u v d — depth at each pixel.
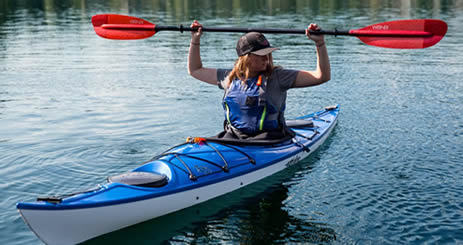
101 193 3.59
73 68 10.36
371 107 7.26
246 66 4.31
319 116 6.59
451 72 9.47
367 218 3.91
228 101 4.56
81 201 3.43
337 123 6.56
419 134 6.02
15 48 13.07
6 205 4.05
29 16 21.66
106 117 6.79
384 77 9.23
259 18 18.42
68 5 27.95
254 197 4.37
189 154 4.33
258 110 4.49
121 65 10.70
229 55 11.30
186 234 3.70
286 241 3.56
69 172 4.80
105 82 9.03
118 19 5.07
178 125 6.44
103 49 13.07
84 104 7.48
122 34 5.13
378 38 4.46
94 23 5.13
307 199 4.31
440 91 8.07
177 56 11.84
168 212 3.97
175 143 5.72
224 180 4.36
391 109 7.13
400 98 7.71
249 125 4.57
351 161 5.22
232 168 4.45
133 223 3.77
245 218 3.96
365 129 6.28
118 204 3.59
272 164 4.80
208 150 4.43
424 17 17.84
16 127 6.31
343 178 4.77
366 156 5.36
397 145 5.66
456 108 7.08
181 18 18.95
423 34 4.29
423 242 3.52
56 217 3.30
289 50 12.27
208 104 7.50
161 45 13.83
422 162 5.13
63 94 8.11
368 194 4.38
